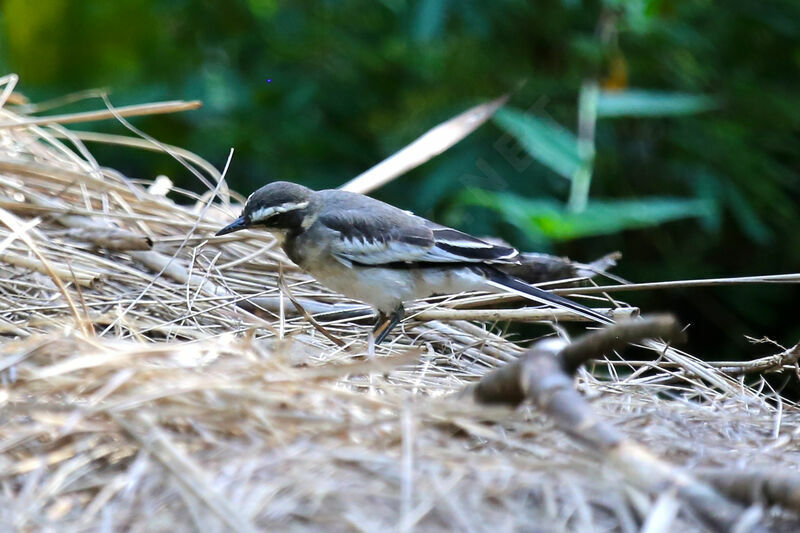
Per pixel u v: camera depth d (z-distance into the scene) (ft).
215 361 23.68
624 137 59.93
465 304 37.04
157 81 59.57
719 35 59.41
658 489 18.38
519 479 19.39
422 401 23.58
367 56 60.29
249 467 19.04
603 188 58.34
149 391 20.80
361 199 36.58
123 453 20.02
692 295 58.95
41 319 28.02
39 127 42.98
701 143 56.65
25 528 17.87
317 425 20.74
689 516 18.40
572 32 58.75
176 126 57.52
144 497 18.69
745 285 58.75
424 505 18.28
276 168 57.98
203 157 57.93
